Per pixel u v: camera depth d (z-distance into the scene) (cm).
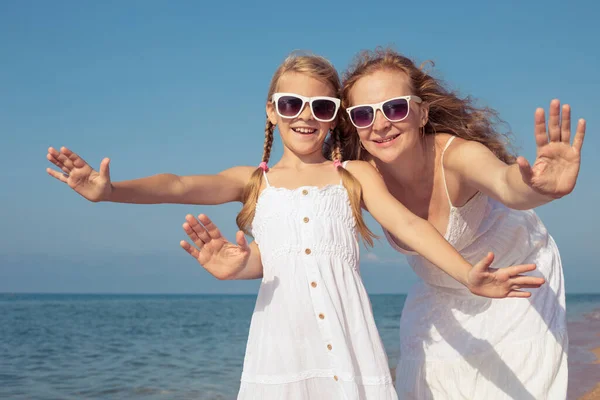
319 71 362
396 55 376
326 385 311
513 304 396
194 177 344
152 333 2336
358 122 364
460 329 404
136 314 4122
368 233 346
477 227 399
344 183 346
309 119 354
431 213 395
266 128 390
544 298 400
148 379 1158
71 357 1527
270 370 312
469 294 406
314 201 331
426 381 408
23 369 1306
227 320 3378
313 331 316
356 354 315
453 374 399
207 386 1076
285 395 308
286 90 362
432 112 393
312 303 317
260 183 353
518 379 383
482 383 392
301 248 324
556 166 250
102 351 1666
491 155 347
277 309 320
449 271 302
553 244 432
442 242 312
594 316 2327
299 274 321
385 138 362
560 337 391
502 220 407
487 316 399
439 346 408
